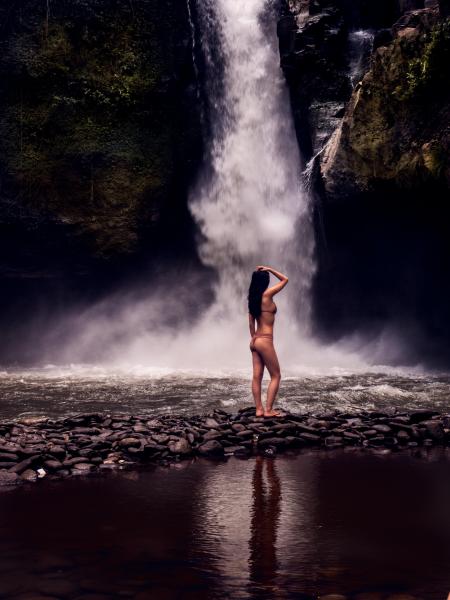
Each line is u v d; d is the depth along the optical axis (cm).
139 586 344
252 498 521
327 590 340
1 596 329
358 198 1519
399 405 997
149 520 463
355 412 872
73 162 1859
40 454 626
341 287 1853
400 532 436
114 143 1898
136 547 405
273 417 808
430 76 1383
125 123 1927
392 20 1827
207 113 2033
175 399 1066
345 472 610
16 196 1816
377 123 1473
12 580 350
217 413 828
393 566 375
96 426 768
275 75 1945
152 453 664
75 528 442
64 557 386
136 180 1906
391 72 1461
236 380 1328
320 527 446
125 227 1894
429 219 1513
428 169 1354
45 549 400
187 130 2003
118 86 1914
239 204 1973
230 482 573
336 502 509
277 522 459
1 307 1944
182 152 1989
